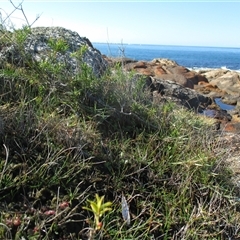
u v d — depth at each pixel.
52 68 3.22
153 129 3.33
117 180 2.55
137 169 2.73
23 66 3.36
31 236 1.94
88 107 3.15
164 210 2.49
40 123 2.69
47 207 2.18
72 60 3.81
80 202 2.21
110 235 2.14
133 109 3.37
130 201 2.43
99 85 3.38
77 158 2.57
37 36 4.05
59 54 3.76
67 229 2.09
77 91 3.10
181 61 79.81
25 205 2.12
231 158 3.65
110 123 3.16
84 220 2.17
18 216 2.04
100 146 2.80
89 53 4.28
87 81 3.22
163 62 22.89
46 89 3.16
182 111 4.15
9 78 3.05
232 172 3.16
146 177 2.72
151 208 2.43
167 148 3.06
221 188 2.81
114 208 2.33
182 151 3.07
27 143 2.50
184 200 2.56
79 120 2.94
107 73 3.79
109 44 4.87
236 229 2.51
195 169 2.83
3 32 3.42
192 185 2.74
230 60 99.88
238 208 2.78
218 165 2.95
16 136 2.53
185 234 2.31
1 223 1.84
